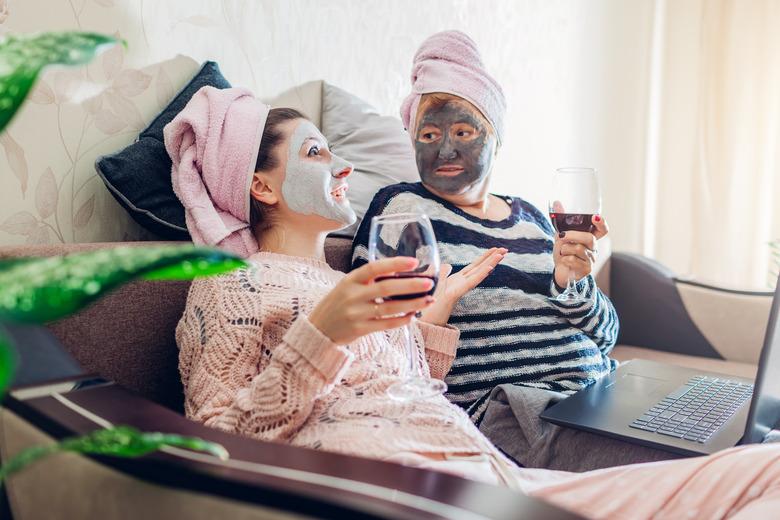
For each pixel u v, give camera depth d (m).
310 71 1.81
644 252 3.59
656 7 3.48
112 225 1.40
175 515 0.70
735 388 1.54
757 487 0.93
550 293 1.58
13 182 1.26
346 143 1.77
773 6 3.37
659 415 1.33
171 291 1.25
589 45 3.03
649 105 3.50
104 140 1.38
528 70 2.66
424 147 1.63
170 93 1.48
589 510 0.96
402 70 2.12
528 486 0.99
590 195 1.44
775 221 3.50
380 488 0.65
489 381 1.51
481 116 1.63
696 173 3.55
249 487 0.66
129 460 0.72
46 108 1.29
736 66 3.43
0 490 0.95
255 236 1.33
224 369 1.06
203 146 1.28
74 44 0.50
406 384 1.09
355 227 1.68
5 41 0.50
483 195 1.68
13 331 0.90
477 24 2.39
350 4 1.91
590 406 1.37
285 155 1.27
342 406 1.04
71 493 0.80
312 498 0.63
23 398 0.87
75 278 0.41
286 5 1.73
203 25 1.54
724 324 2.20
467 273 1.43
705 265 3.55
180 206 1.36
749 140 3.45
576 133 3.00
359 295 0.90
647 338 2.35
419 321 1.37
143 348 1.19
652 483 0.96
